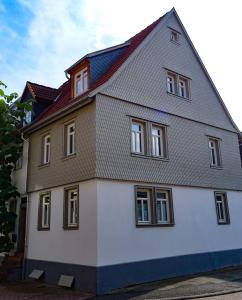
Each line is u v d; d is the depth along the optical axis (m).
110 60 16.08
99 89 13.06
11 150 17.03
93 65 14.94
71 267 12.82
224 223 17.34
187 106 17.08
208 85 19.08
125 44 16.88
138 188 13.62
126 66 14.41
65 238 13.54
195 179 16.30
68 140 14.87
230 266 16.81
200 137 17.44
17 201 18.33
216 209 17.17
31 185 16.84
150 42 15.96
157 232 13.72
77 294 11.38
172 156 15.41
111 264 11.81
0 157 17.19
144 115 14.62
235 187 18.83
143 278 12.60
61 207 14.26
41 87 19.61
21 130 17.61
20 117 18.22
